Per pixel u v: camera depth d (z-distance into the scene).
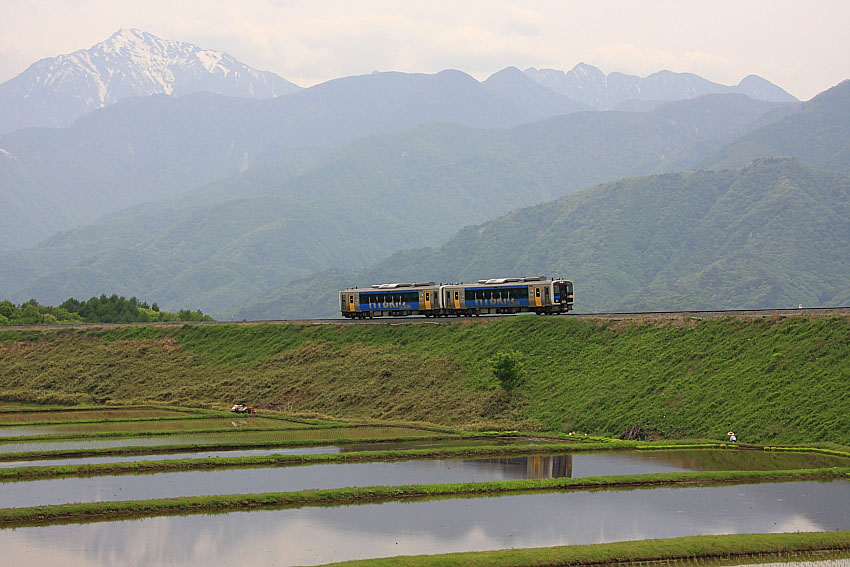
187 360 190.12
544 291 165.50
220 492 85.69
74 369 191.38
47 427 136.00
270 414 148.00
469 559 64.12
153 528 72.94
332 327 187.75
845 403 107.12
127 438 123.62
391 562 62.84
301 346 182.88
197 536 70.56
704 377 124.56
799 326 125.88
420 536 71.19
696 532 72.56
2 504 79.94
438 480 91.94
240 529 72.75
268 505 81.31
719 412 115.69
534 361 148.00
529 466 99.81
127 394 175.38
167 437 124.62
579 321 154.62
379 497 84.50
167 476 94.69
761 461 99.81
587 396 131.50
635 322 147.88
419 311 180.12
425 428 132.00
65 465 98.44
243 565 63.22
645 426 118.12
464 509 80.12
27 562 63.53
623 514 78.06
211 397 167.12
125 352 197.75
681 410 118.88
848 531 71.81
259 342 190.75
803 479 91.94
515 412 134.75
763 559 66.62
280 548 67.44
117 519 76.00
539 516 77.50
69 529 72.56
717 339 132.38
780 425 108.88
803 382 113.88
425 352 164.12
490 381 145.75
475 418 135.75
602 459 103.38
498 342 157.38
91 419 144.00
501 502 82.94
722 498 84.00
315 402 155.62
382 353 168.62
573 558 65.25
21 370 196.12
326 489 86.19
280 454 108.19
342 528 73.38
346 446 115.88
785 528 73.62
